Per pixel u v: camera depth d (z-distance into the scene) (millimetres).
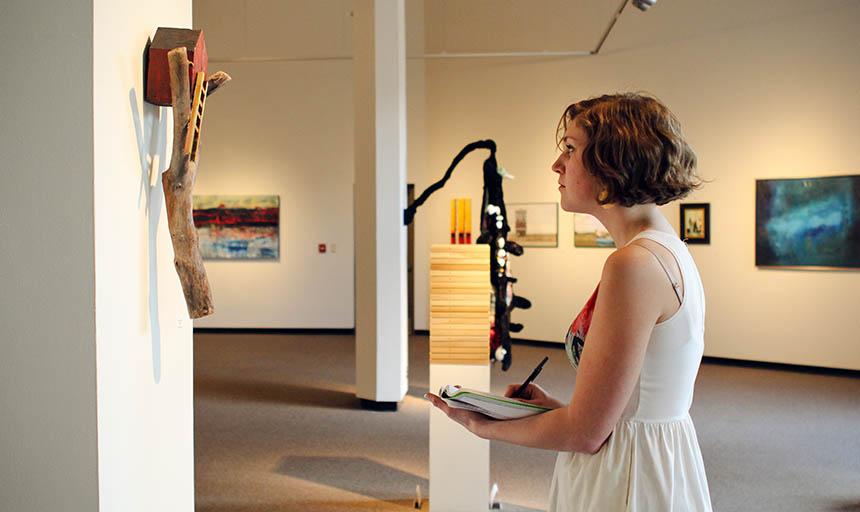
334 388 7273
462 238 3934
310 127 11188
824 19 7770
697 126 8734
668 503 1118
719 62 8539
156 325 1838
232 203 11266
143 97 1728
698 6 8656
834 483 4441
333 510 4020
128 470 1643
